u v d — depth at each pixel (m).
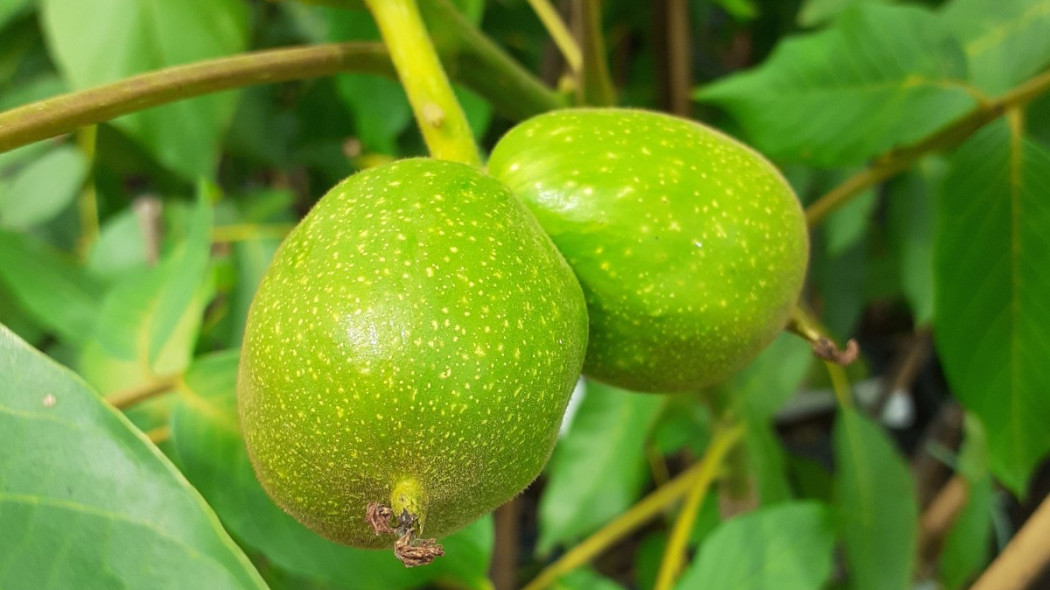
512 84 0.27
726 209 0.23
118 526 0.19
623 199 0.23
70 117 0.22
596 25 0.27
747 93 0.28
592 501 0.37
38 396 0.20
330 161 0.45
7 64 0.38
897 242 0.43
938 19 0.27
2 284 0.35
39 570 0.19
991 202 0.27
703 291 0.23
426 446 0.20
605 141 0.23
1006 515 0.54
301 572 0.25
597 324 0.23
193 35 0.29
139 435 0.20
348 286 0.20
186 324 0.29
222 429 0.26
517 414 0.20
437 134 0.23
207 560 0.19
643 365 0.23
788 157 0.28
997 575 0.28
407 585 0.26
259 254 0.35
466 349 0.20
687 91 0.38
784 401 0.35
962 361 0.28
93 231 0.38
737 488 0.36
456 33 0.26
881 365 0.65
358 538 0.21
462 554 0.27
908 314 0.66
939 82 0.27
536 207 0.23
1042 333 0.27
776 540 0.29
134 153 0.42
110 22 0.28
